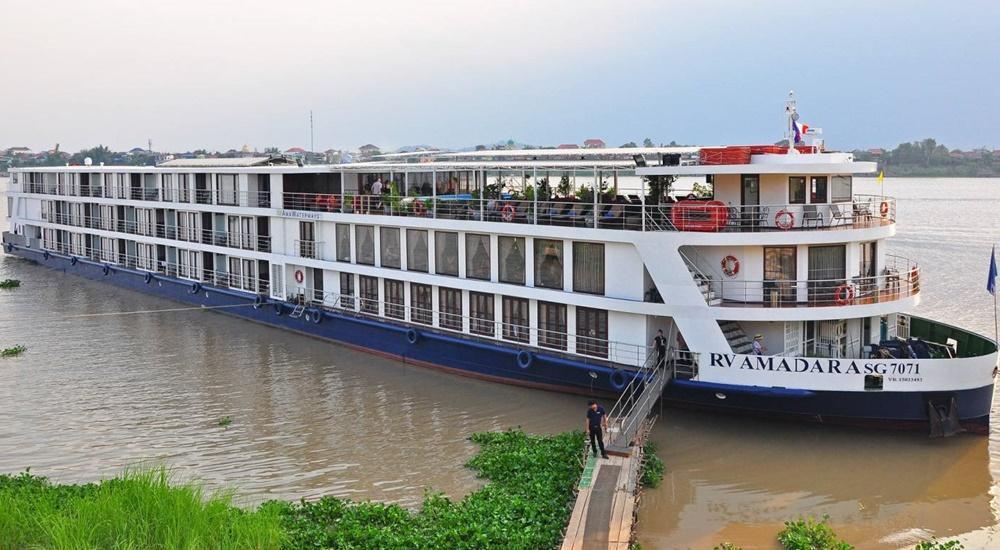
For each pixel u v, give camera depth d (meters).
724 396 29.36
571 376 32.94
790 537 22.30
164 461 28.42
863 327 31.02
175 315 50.78
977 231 94.50
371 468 27.70
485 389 35.38
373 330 40.88
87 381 37.50
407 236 39.12
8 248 75.31
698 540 22.95
